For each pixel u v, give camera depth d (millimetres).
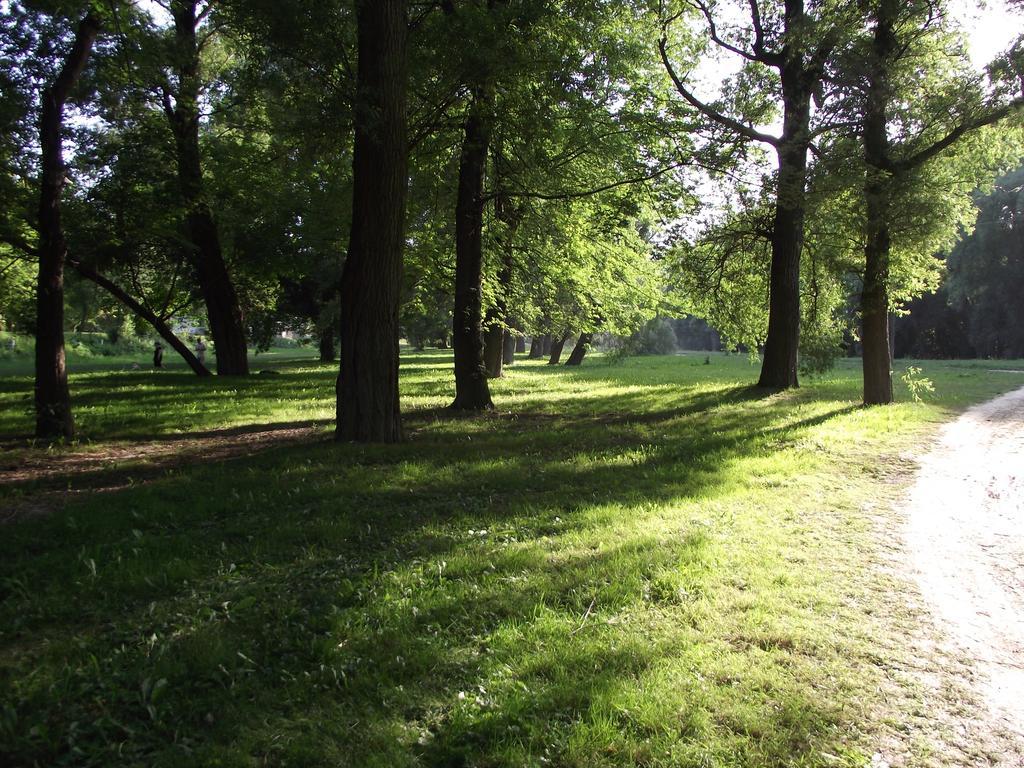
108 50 12000
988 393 21125
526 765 2914
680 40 18703
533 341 67938
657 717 3248
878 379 16156
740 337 21750
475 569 5215
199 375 24781
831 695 3561
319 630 4227
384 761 2930
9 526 6195
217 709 3352
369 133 9586
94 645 3945
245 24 10703
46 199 11141
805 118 16672
